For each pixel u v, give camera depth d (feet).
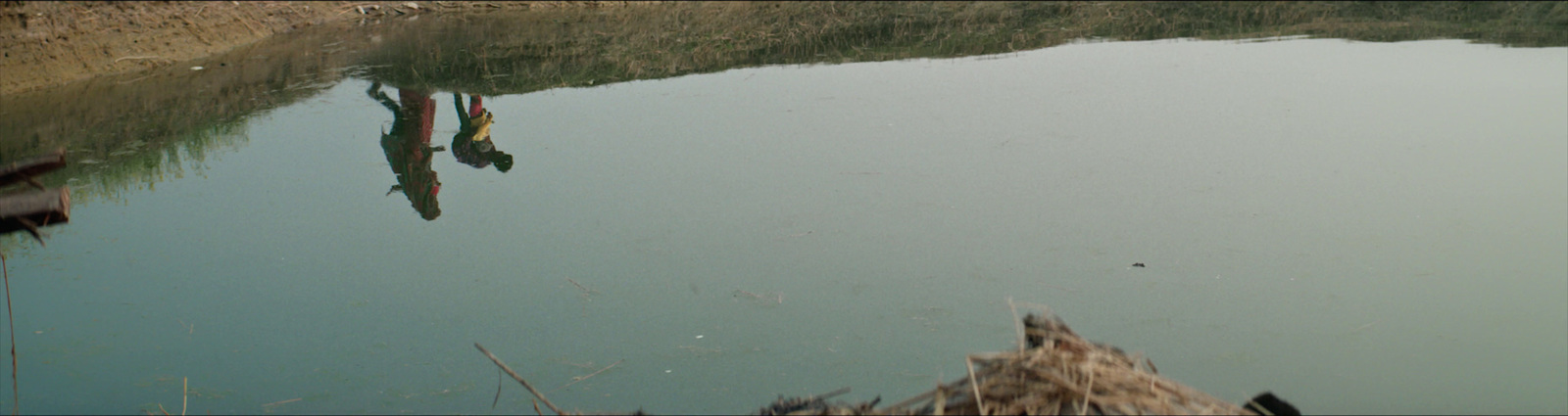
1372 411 17.46
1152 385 14.15
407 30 48.91
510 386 18.90
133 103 36.19
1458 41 41.88
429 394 18.69
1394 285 21.50
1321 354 19.20
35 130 33.09
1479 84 35.17
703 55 42.80
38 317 21.42
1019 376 14.35
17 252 24.61
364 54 43.50
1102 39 44.29
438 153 30.78
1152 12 49.96
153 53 41.55
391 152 30.89
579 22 50.88
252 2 48.98
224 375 19.36
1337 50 40.91
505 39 46.32
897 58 41.50
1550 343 19.35
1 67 37.37
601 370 19.30
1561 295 20.93
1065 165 28.55
